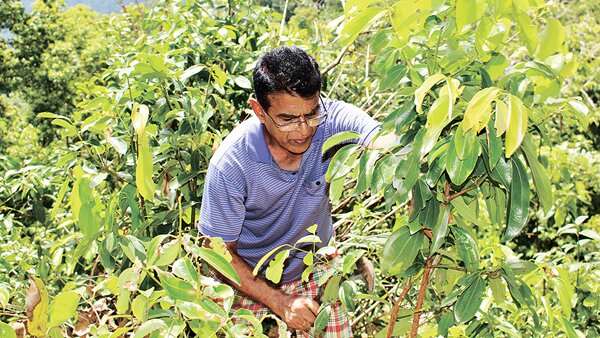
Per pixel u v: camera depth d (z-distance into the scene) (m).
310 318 2.26
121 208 2.74
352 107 2.28
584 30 10.76
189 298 1.54
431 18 1.71
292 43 3.79
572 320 2.89
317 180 2.32
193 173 2.78
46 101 20.72
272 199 2.31
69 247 3.07
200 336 1.55
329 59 4.27
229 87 3.29
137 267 1.58
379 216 3.62
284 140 2.08
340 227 3.61
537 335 2.40
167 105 2.96
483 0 1.46
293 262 2.55
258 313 2.60
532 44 1.53
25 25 21.78
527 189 1.60
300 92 1.95
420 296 1.88
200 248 1.62
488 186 1.87
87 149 2.97
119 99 2.90
